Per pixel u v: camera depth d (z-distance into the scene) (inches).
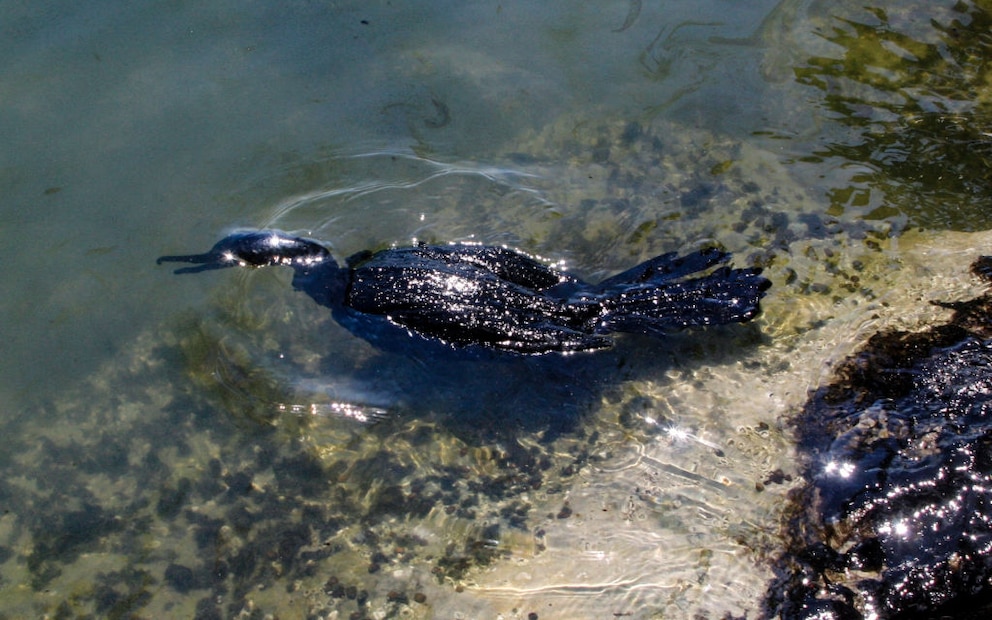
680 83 91.4
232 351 81.1
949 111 88.8
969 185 85.1
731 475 75.8
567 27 95.0
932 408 75.6
